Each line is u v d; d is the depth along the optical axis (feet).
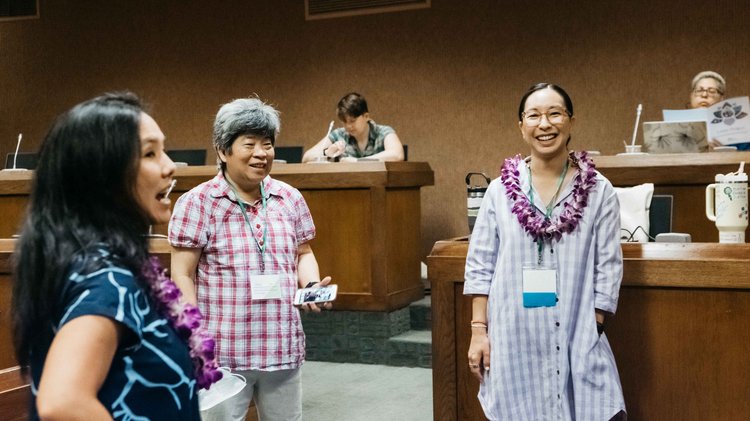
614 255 7.87
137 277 4.00
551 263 7.84
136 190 4.13
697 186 14.29
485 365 8.13
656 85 21.11
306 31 23.90
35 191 4.06
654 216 10.28
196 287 8.28
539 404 7.80
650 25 21.09
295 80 24.07
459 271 9.14
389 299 16.34
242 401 8.07
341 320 16.58
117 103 4.17
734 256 8.13
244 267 8.13
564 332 7.75
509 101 22.13
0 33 26.68
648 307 8.47
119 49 25.67
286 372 8.23
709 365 8.28
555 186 8.06
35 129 26.50
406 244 17.33
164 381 4.04
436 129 22.79
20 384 6.77
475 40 22.36
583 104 21.67
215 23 24.73
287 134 24.22
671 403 8.43
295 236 8.54
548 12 21.77
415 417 12.80
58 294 3.83
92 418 3.60
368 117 18.80
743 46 20.40
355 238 16.49
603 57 21.44
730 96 20.56
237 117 8.03
